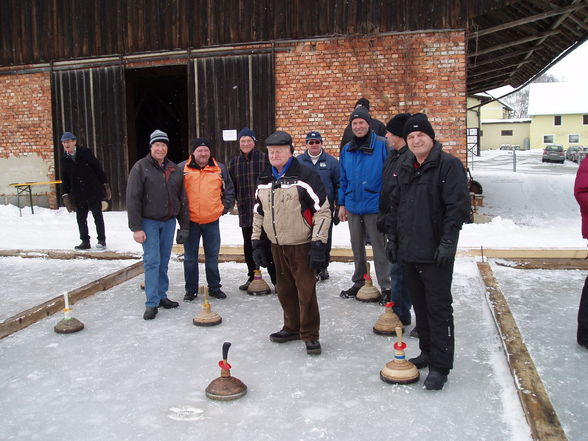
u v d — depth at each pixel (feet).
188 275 19.42
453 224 11.40
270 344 14.87
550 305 17.84
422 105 35.91
